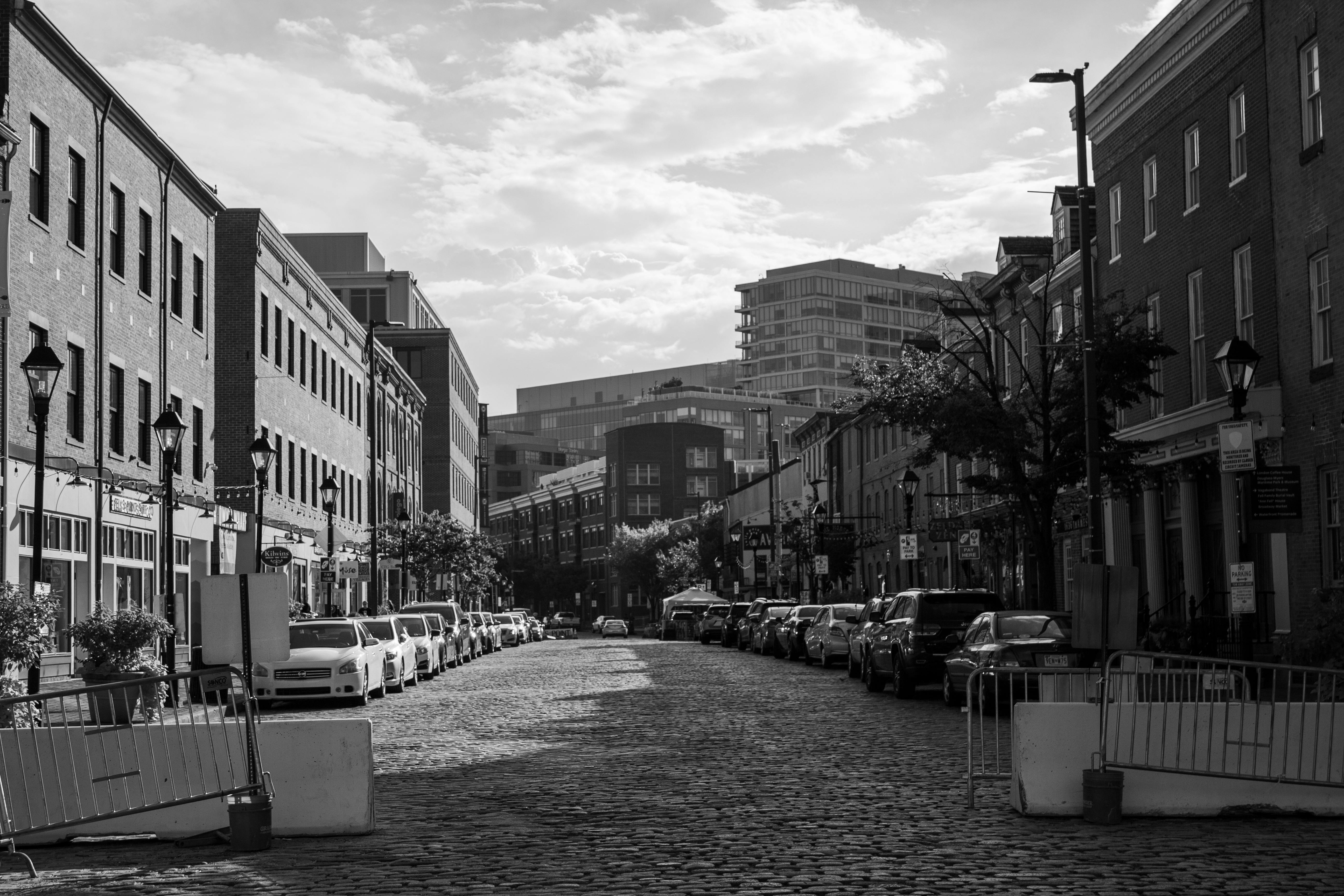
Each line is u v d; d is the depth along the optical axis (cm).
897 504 6525
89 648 2212
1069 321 4247
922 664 2642
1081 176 2719
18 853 1080
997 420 3067
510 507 17138
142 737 1180
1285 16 2888
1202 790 1236
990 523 3894
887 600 3231
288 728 1187
